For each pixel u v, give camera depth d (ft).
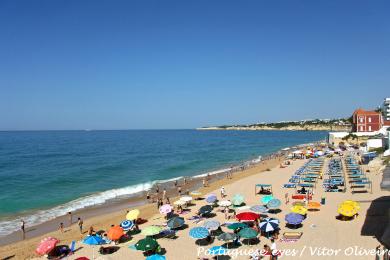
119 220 115.65
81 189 178.60
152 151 417.90
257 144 551.18
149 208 130.21
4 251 87.97
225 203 110.83
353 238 81.41
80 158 333.62
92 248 85.61
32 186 186.09
